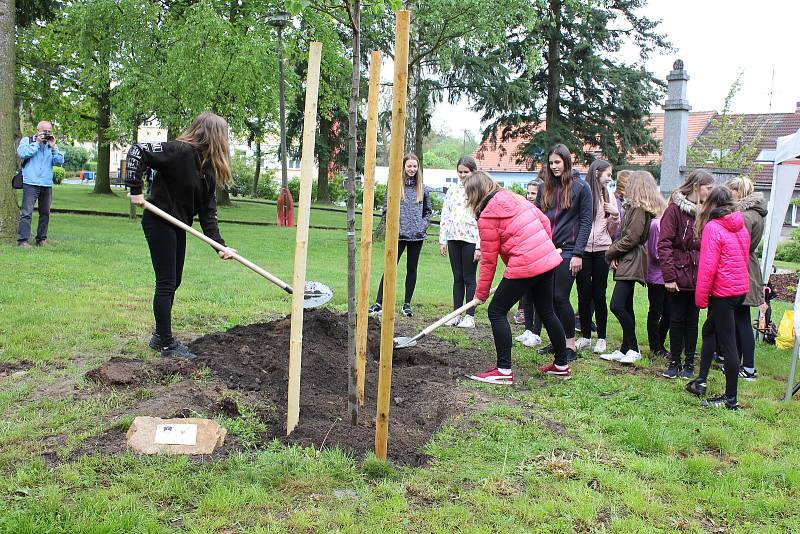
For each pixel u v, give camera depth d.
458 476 3.60
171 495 3.15
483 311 8.33
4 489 3.09
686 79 19.45
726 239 4.94
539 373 5.70
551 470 3.72
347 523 3.02
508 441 4.11
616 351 6.36
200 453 3.59
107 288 7.66
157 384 4.45
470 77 22.23
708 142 24.39
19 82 22.92
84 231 14.52
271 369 4.85
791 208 26.23
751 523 3.26
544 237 5.29
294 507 3.15
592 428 4.44
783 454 4.16
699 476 3.73
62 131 28.33
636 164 27.39
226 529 2.92
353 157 3.90
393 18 17.50
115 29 17.94
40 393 4.34
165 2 20.75
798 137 6.86
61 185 44.22
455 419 4.41
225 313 6.98
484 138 27.05
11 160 10.72
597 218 6.46
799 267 17.67
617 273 6.22
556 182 6.13
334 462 3.58
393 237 3.39
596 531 3.11
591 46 23.86
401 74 3.29
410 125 21.19
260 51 17.44
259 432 3.93
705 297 5.02
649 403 5.07
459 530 3.03
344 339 5.92
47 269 8.45
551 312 5.50
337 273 10.96
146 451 3.54
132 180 4.58
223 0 18.58
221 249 4.78
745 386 5.67
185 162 4.77
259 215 25.27
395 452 3.82
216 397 4.20
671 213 5.76
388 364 3.51
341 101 22.62
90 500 3.01
